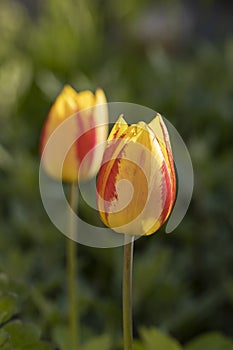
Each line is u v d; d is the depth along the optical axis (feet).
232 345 3.80
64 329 3.90
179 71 6.56
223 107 6.03
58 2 7.14
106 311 4.31
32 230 4.77
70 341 3.86
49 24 7.22
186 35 8.68
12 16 7.25
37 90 6.48
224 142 6.03
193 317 4.35
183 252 4.76
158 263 4.33
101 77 6.36
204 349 3.81
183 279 4.69
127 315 3.09
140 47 7.99
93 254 4.74
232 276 4.66
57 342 3.87
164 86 6.34
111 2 8.08
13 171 5.29
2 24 7.08
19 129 6.08
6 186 5.31
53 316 4.12
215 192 5.05
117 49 7.89
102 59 7.37
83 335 4.12
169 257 4.66
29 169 5.14
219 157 5.79
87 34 7.15
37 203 5.15
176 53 8.25
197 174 4.94
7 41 7.01
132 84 6.84
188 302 4.42
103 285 4.70
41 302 4.12
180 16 8.76
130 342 3.10
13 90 6.13
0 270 3.86
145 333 3.66
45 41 6.93
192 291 4.60
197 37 9.12
